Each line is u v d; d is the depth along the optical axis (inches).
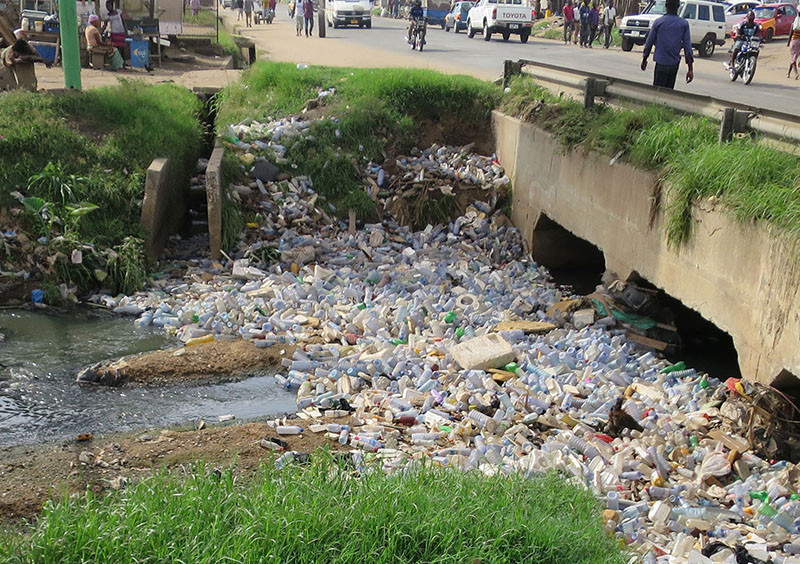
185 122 558.9
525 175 530.0
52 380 326.0
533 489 229.3
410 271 465.4
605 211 415.5
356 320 391.5
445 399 315.9
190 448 273.0
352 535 190.9
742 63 869.2
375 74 645.3
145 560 175.9
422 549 193.5
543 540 199.8
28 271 410.6
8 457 262.8
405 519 197.5
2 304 400.8
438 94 613.9
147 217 447.8
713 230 319.9
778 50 1301.7
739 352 305.6
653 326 399.9
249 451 272.2
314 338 376.5
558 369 345.1
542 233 514.9
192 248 491.5
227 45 1048.8
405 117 598.5
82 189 443.2
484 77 793.6
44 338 366.6
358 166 561.0
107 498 202.7
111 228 440.1
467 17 1569.9
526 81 599.8
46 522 187.9
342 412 305.9
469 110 612.7
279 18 2110.0
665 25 482.6
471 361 345.1
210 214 463.2
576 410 313.4
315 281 438.0
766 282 287.6
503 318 410.0
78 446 274.2
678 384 344.5
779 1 1584.6
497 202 559.2
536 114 525.0
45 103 493.7
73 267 416.8
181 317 390.9
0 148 444.1
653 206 363.6
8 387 316.2
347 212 535.2
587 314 404.2
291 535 187.5
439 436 285.6
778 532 232.8
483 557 191.8
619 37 1448.1
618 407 297.0
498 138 587.8
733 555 214.7
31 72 562.6
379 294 432.1
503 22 1378.0
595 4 1475.1
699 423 299.0
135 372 334.3
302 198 532.1
